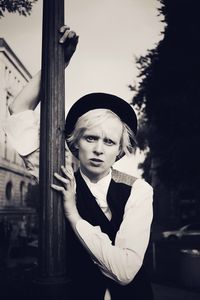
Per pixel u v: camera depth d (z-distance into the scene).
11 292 4.04
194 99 6.80
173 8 6.79
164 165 6.74
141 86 6.71
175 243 4.87
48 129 1.84
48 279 1.74
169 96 6.87
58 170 1.83
